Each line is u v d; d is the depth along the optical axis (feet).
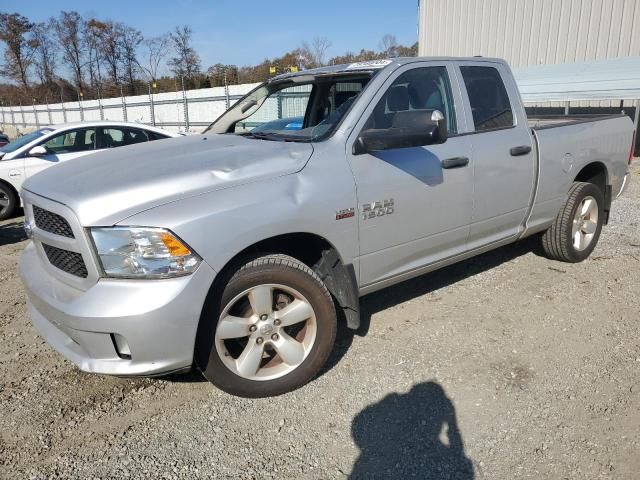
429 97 11.82
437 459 8.06
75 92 186.70
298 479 7.79
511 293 14.06
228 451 8.41
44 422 9.28
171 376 10.71
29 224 9.92
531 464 7.86
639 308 12.84
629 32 45.98
